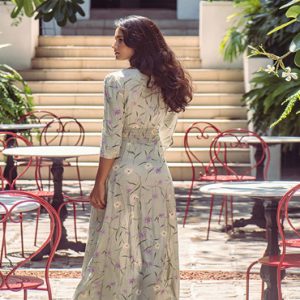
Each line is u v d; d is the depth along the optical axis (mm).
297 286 7082
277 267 5574
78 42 17359
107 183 5234
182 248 8805
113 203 5211
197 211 11250
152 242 5219
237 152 14406
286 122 12758
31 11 11297
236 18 16719
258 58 14906
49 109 15266
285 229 9898
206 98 15688
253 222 9906
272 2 14336
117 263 5199
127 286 5180
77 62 16719
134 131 5266
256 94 13141
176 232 5336
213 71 16391
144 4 23672
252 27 14750
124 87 5199
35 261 8102
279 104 12758
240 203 11953
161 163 5297
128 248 5207
